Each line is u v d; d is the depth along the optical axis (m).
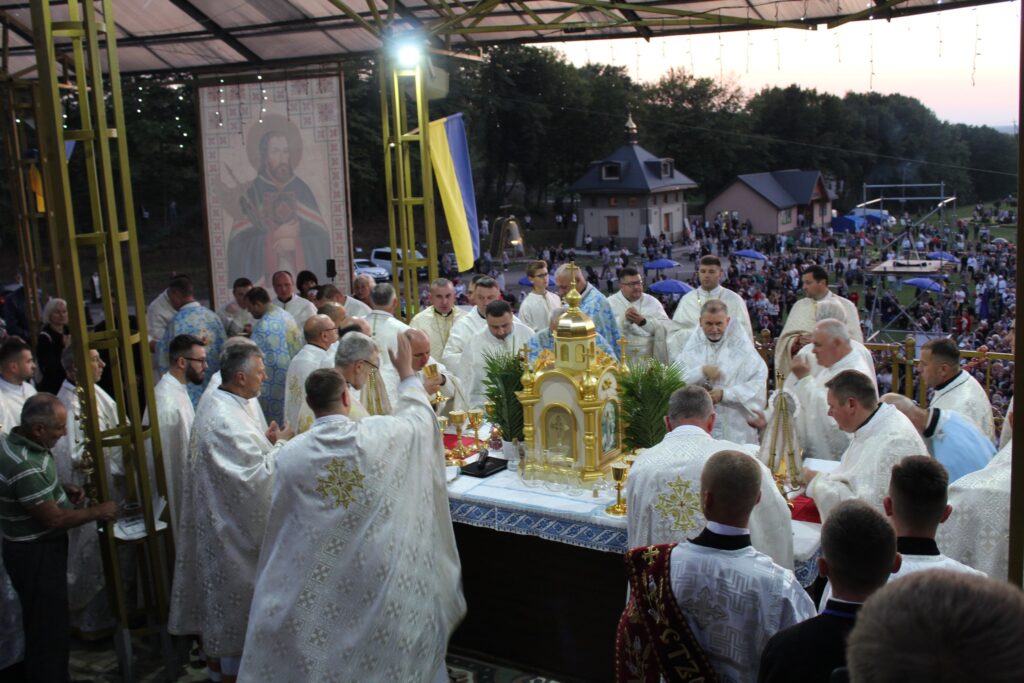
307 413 5.75
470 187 10.67
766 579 2.96
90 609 5.74
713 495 3.03
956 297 32.97
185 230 39.97
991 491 4.11
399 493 4.40
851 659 1.16
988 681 1.04
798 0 7.96
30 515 4.73
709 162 72.50
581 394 4.96
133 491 5.45
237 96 10.97
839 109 78.12
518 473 5.33
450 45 9.82
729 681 3.01
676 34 8.78
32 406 4.71
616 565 4.82
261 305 8.50
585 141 60.66
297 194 11.05
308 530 4.32
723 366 6.37
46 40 4.73
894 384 8.12
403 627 4.37
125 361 5.18
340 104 10.74
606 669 4.96
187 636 5.80
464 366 7.31
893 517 3.13
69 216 4.91
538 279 9.18
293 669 4.27
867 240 54.00
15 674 5.29
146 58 10.66
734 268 43.88
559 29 8.84
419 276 36.94
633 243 58.00
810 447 6.02
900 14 7.62
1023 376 2.70
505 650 5.29
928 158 76.19
